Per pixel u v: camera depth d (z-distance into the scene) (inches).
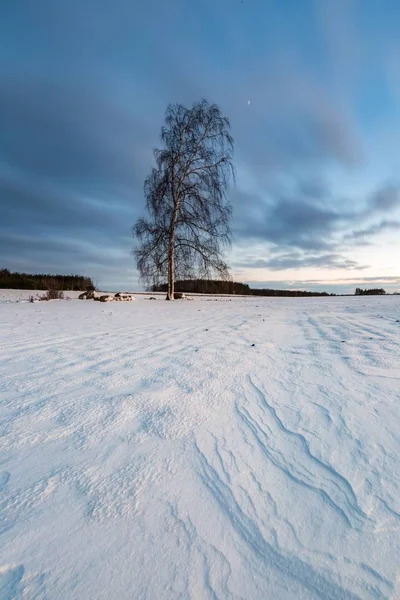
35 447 65.4
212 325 250.4
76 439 68.6
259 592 36.0
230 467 58.4
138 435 70.2
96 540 42.3
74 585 36.4
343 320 262.2
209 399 90.0
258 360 131.6
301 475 55.8
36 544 41.6
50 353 151.5
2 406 86.6
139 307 462.6
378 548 41.0
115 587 36.3
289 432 70.8
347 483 53.4
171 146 634.2
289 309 414.3
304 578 37.4
